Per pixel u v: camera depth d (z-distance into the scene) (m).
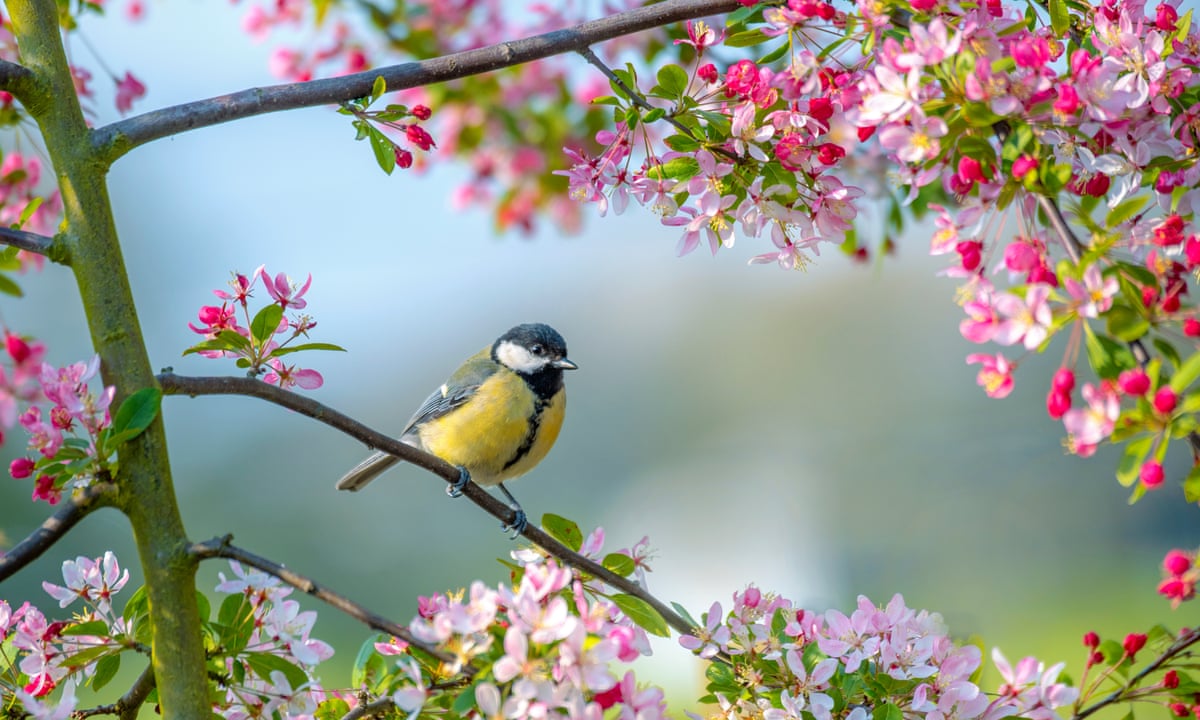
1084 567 19.30
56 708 4.98
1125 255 5.01
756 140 6.18
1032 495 22.39
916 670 5.58
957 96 5.12
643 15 6.44
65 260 5.34
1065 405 4.55
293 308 5.91
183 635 5.11
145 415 4.91
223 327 5.91
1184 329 4.36
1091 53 5.86
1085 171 5.62
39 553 4.90
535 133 12.75
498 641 4.89
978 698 5.41
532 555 6.18
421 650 5.28
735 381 35.06
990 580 19.50
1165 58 5.54
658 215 6.54
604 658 4.57
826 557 22.89
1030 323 4.61
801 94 6.16
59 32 5.57
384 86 6.16
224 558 5.02
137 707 5.79
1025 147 5.08
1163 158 5.54
